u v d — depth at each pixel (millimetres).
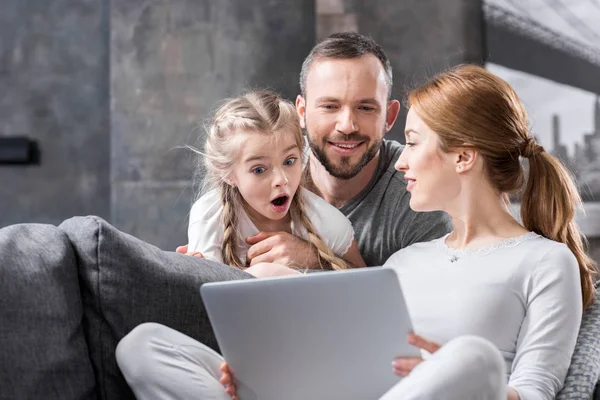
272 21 5180
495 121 2154
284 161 2574
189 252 2447
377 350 1750
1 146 5320
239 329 1780
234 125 2566
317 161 2908
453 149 2152
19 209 5363
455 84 2188
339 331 1744
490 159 2160
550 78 4988
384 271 1700
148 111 5219
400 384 1688
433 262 2201
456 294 2105
